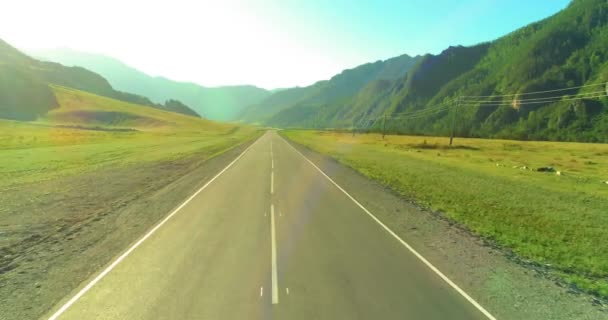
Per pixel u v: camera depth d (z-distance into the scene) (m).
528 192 18.05
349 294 6.16
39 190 15.41
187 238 9.10
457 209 13.41
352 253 8.18
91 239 8.98
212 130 121.12
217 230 9.81
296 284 6.51
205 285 6.45
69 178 18.73
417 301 5.99
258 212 11.93
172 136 76.50
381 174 22.83
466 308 5.82
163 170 22.42
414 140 83.69
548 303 6.11
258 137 84.94
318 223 10.70
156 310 5.59
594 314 5.78
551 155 47.59
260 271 7.07
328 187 17.19
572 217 12.77
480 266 7.65
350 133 131.62
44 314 5.49
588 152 52.84
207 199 13.91
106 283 6.52
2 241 8.80
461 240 9.43
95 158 28.73
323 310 5.61
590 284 6.97
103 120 115.44
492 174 25.69
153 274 6.91
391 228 10.35
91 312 5.55
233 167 24.55
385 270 7.25
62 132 67.75
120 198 13.97
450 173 24.98
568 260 8.34
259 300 5.89
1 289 6.25
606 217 12.83
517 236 10.20
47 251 8.12
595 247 9.39
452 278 6.97
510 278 7.09
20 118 97.19
